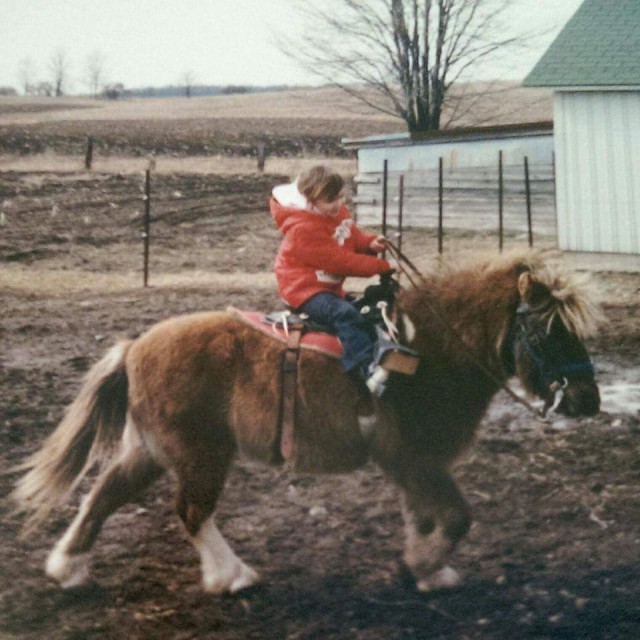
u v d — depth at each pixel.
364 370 4.62
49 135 44.66
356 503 6.21
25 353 10.70
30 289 15.73
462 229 23.25
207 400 4.81
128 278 17.28
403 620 4.73
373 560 5.41
